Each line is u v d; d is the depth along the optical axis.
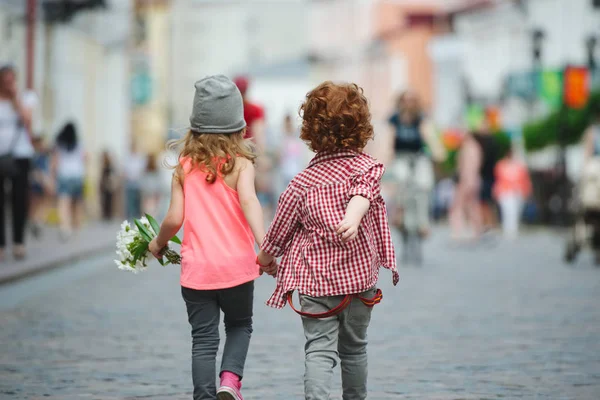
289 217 6.61
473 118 51.31
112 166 38.47
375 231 6.67
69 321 12.06
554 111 38.16
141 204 38.81
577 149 44.91
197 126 7.05
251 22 159.00
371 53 95.75
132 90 49.69
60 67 37.41
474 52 68.75
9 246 21.47
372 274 6.53
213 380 6.91
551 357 9.82
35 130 33.09
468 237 29.44
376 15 96.25
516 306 13.68
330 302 6.47
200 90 7.02
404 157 20.11
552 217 37.28
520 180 32.97
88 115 42.03
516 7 60.00
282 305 6.62
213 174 6.98
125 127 47.44
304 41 160.00
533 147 38.72
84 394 8.08
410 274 18.38
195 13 157.50
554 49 54.72
